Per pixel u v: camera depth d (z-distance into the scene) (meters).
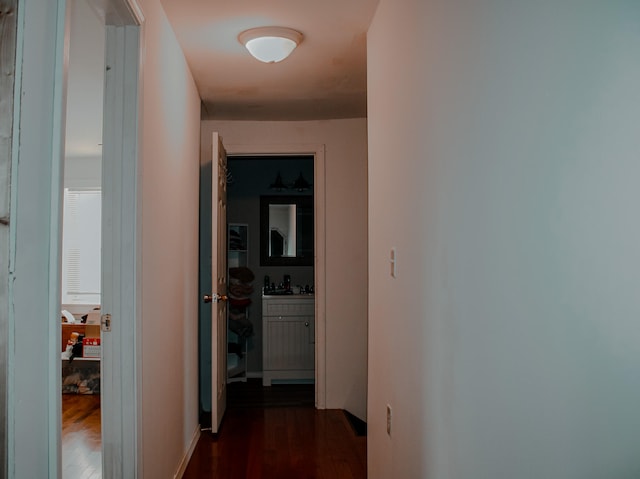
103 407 2.10
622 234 0.77
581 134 0.86
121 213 2.10
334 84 3.84
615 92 0.79
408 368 2.08
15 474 1.04
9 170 1.02
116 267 2.10
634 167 0.75
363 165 4.82
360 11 2.70
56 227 1.19
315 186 4.84
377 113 2.71
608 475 0.81
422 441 1.86
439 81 1.64
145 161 2.25
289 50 3.01
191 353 3.65
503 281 1.16
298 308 5.70
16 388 1.04
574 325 0.89
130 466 2.09
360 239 4.81
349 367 4.79
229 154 4.83
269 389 5.50
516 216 1.09
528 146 1.04
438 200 1.67
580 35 0.86
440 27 1.62
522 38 1.06
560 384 0.94
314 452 3.64
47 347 1.18
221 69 3.52
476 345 1.33
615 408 0.79
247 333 5.84
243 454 3.60
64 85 1.21
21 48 1.04
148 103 2.30
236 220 6.17
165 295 2.71
